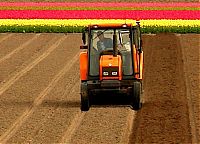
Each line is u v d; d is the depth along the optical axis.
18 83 66.19
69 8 143.25
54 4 151.50
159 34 105.81
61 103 56.91
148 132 46.84
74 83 65.81
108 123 49.44
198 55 82.50
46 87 63.97
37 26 109.44
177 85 63.78
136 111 53.19
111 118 50.91
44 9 142.62
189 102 56.34
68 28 108.94
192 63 76.56
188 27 106.00
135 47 53.75
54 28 109.25
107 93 53.72
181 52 85.31
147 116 51.38
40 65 77.00
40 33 109.31
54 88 63.44
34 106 55.88
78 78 68.38
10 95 60.44
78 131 47.47
